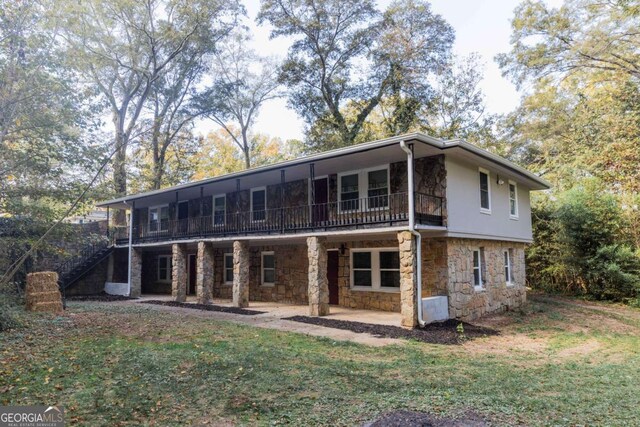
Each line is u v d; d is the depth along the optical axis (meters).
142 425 3.81
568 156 20.70
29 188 11.45
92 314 10.97
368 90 23.61
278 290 15.18
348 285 12.93
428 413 3.96
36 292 11.12
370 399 4.45
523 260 15.28
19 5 10.52
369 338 8.23
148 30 24.28
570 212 16.45
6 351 6.41
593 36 19.58
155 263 21.38
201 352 6.44
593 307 14.32
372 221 10.34
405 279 9.41
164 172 26.89
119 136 21.30
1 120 10.48
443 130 23.09
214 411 4.15
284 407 4.24
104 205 20.25
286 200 14.66
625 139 17.14
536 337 9.08
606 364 6.67
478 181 12.09
